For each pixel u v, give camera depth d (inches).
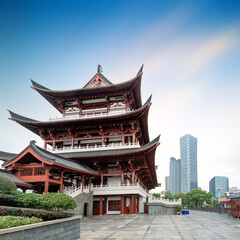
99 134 2373.3
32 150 1323.8
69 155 2084.2
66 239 727.1
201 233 909.2
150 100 2047.2
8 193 829.2
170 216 1888.5
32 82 2482.8
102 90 2374.5
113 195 1988.2
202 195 6678.2
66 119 2343.8
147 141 3154.5
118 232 944.3
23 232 527.5
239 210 1674.5
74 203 876.0
